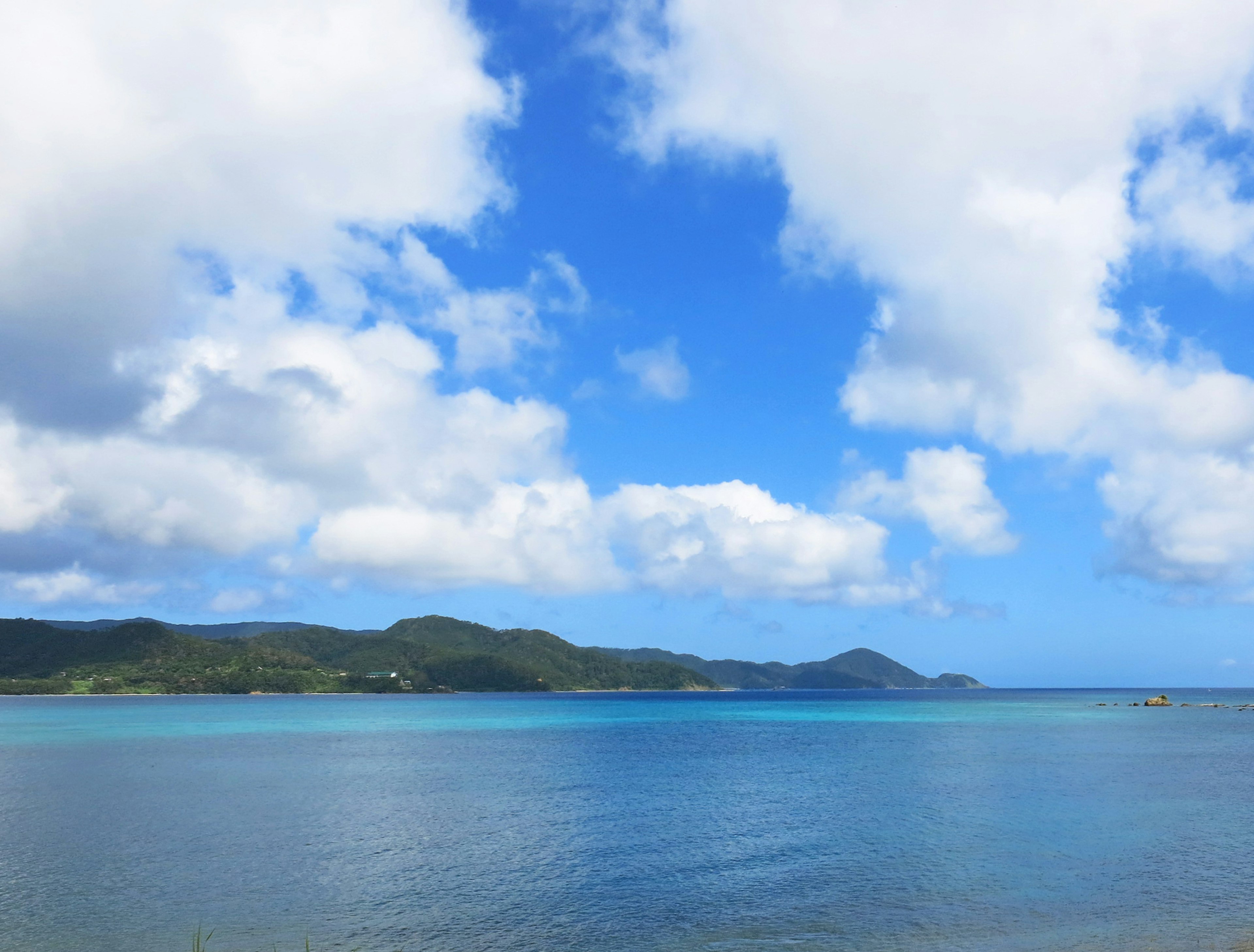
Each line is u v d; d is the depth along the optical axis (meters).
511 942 24.19
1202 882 30.05
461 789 54.09
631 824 41.28
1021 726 128.62
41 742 94.31
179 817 43.41
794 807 46.28
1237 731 113.56
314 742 94.44
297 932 25.12
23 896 28.64
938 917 26.19
